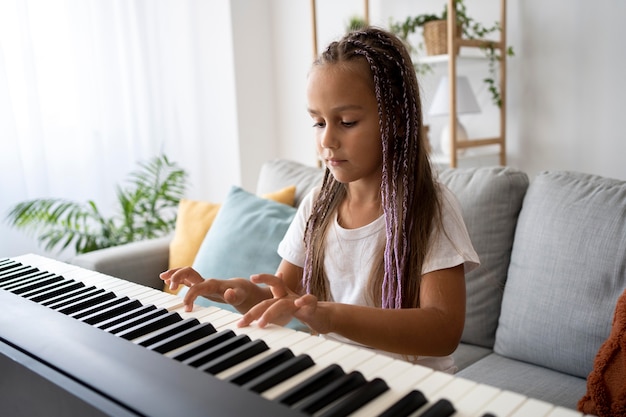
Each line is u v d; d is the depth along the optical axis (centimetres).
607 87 234
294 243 112
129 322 66
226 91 313
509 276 133
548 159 254
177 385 49
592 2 232
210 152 322
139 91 281
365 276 97
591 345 115
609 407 95
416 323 80
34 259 104
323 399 48
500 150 259
